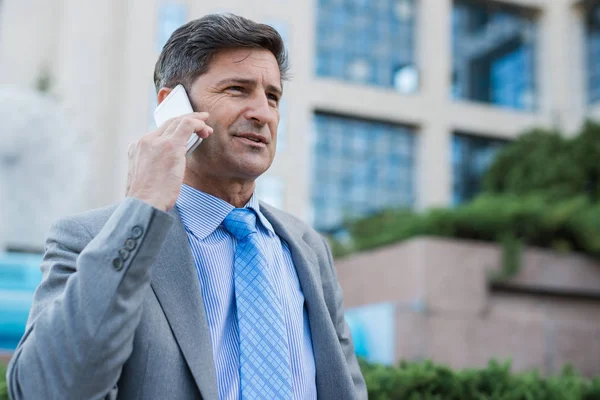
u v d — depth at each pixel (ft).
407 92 81.10
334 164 76.74
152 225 4.53
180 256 5.17
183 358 4.83
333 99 76.64
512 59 87.97
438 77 82.38
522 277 23.98
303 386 5.35
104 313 4.32
